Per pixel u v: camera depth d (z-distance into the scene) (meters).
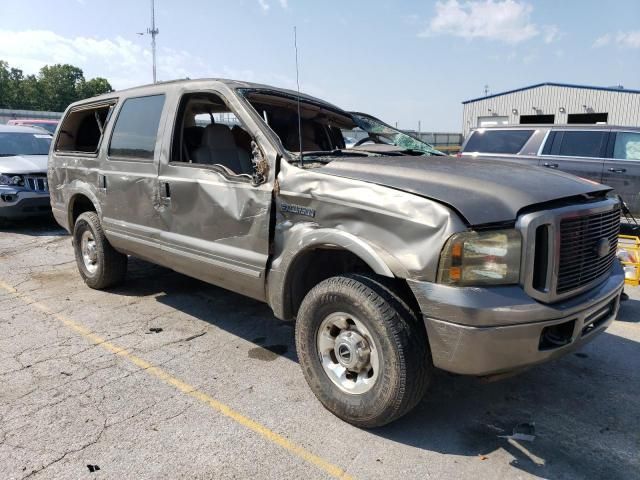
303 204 3.15
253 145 3.56
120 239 4.77
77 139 6.04
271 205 3.32
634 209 8.79
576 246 2.79
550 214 2.61
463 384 3.57
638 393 3.47
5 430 2.91
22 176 8.47
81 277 6.01
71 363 3.79
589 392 3.48
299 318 3.17
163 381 3.53
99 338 4.26
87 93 103.19
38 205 8.55
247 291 3.62
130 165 4.53
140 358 3.89
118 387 3.44
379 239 2.78
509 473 2.63
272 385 3.49
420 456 2.75
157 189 4.20
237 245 3.58
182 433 2.92
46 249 7.47
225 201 3.61
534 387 3.54
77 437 2.87
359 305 2.79
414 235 2.64
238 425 3.01
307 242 3.08
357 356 2.89
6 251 7.32
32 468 2.60
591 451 2.83
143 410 3.15
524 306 2.52
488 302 2.48
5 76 93.19
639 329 4.59
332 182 3.04
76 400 3.26
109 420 3.04
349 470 2.63
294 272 3.28
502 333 2.48
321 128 5.11
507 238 2.55
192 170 3.90
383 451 2.79
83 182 5.27
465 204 2.59
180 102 4.18
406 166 3.15
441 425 3.05
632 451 2.84
